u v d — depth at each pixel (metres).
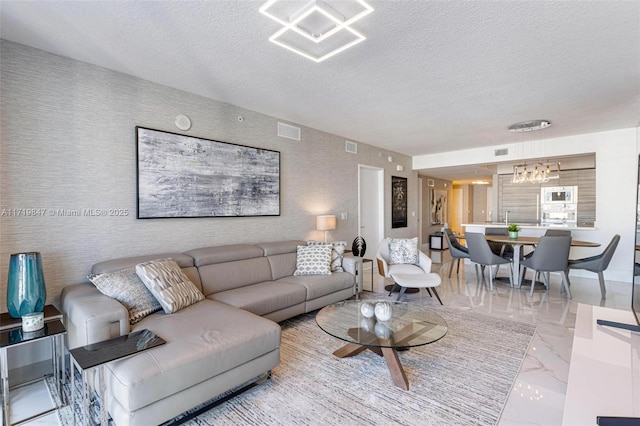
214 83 3.14
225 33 2.26
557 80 3.08
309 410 1.92
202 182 3.46
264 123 4.14
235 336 2.00
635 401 1.31
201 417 1.86
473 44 2.40
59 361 2.31
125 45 2.42
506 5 1.94
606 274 5.24
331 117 4.29
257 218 4.05
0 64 2.29
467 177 9.57
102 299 2.15
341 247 4.12
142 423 1.56
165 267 2.57
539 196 8.14
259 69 2.83
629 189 4.95
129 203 2.94
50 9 1.96
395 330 2.33
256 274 3.45
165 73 2.91
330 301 3.64
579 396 1.35
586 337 1.92
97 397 1.98
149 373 1.59
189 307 2.48
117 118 2.87
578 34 2.26
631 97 3.53
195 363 1.75
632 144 4.89
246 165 3.89
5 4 1.90
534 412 1.87
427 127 4.80
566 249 4.18
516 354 2.60
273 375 2.31
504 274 5.77
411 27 2.17
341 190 5.38
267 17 2.07
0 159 2.29
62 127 2.57
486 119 4.37
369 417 1.85
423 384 2.18
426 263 4.30
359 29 2.20
